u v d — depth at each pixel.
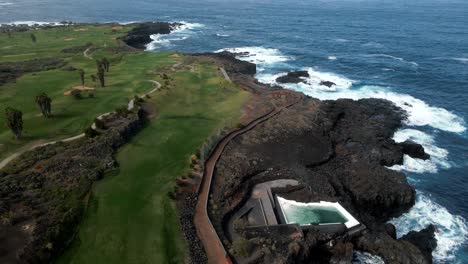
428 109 96.06
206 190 55.47
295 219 51.97
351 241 49.81
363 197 59.03
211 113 83.94
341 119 87.00
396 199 59.69
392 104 97.75
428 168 70.88
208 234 46.72
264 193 56.91
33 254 40.53
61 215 46.78
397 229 56.44
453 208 60.75
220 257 43.12
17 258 40.03
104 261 41.34
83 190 52.81
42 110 75.62
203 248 44.38
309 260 46.34
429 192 64.31
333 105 92.75
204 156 63.62
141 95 90.31
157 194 53.47
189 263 41.84
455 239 54.34
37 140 66.38
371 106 95.06
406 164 72.00
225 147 69.19
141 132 73.25
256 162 65.25
